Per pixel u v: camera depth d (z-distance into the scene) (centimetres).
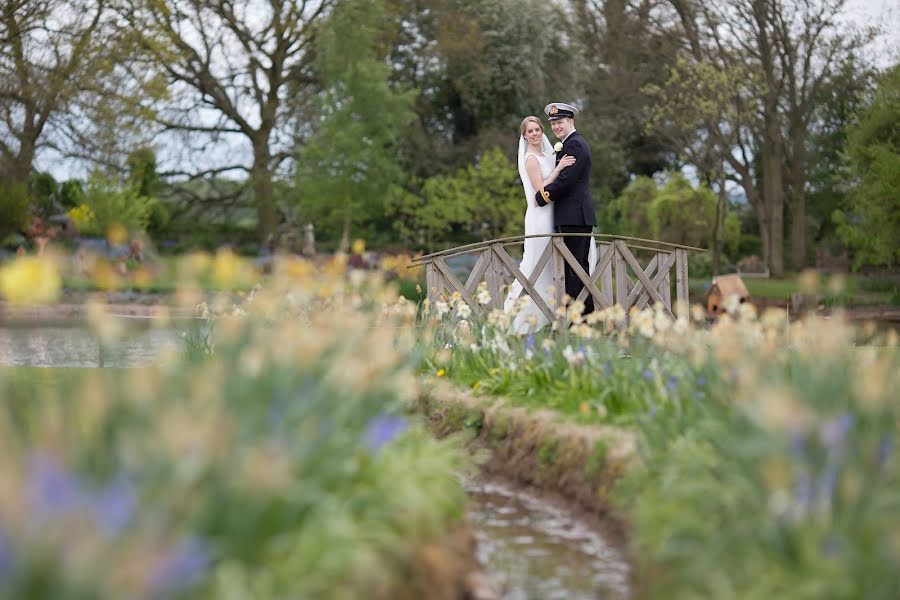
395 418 560
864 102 3250
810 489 355
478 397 789
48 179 4206
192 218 4503
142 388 394
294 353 474
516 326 1098
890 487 394
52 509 252
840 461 372
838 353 544
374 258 3225
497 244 1105
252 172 4156
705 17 3534
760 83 3469
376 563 379
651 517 459
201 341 856
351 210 3622
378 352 538
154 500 303
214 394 388
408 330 873
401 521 438
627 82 4153
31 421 409
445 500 500
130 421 377
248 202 4409
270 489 323
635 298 1173
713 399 557
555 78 4416
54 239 3303
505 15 4356
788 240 4688
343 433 454
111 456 343
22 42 3173
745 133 3722
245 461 333
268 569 337
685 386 595
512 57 4325
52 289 471
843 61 3522
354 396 476
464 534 489
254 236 4469
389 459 487
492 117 4419
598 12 4278
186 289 651
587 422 661
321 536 363
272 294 805
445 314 986
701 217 3391
